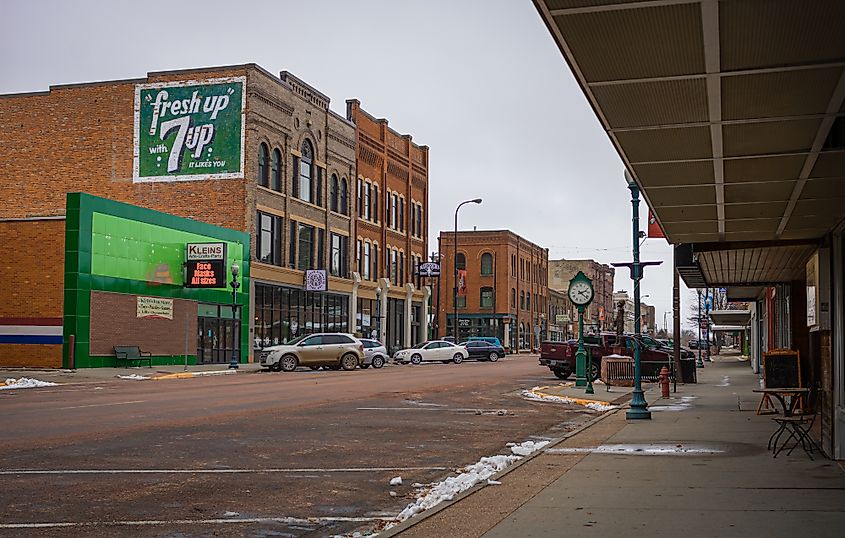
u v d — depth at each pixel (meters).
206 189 53.06
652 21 6.64
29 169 55.78
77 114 55.25
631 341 37.56
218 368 44.69
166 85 53.88
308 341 46.28
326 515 9.51
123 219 42.44
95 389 29.20
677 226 15.67
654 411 21.52
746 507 8.97
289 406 22.50
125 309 42.59
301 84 59.12
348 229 66.25
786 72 7.68
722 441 14.91
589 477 11.16
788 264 21.52
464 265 102.12
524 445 15.12
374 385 32.34
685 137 9.77
